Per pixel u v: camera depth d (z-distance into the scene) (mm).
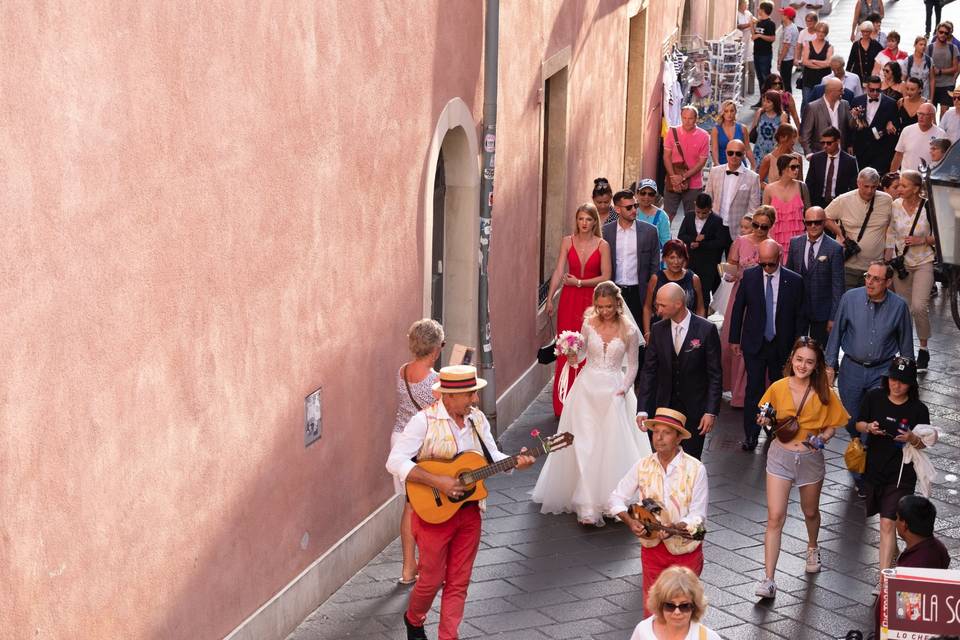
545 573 11656
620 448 12617
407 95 12031
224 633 9477
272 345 9891
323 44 10281
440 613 10062
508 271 15703
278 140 9719
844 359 13906
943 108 29094
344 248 10977
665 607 7508
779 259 14523
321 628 10578
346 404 11273
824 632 10617
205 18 8609
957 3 49656
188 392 8789
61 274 7359
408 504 11273
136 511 8273
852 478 13992
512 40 15133
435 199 13883
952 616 7070
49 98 7133
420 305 12766
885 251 17047
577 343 12555
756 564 11867
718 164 22812
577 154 18953
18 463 7117
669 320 12367
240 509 9602
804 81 30531
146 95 8023
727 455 14617
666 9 27062
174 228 8461
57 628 7539
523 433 15531
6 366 6961
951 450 14805
